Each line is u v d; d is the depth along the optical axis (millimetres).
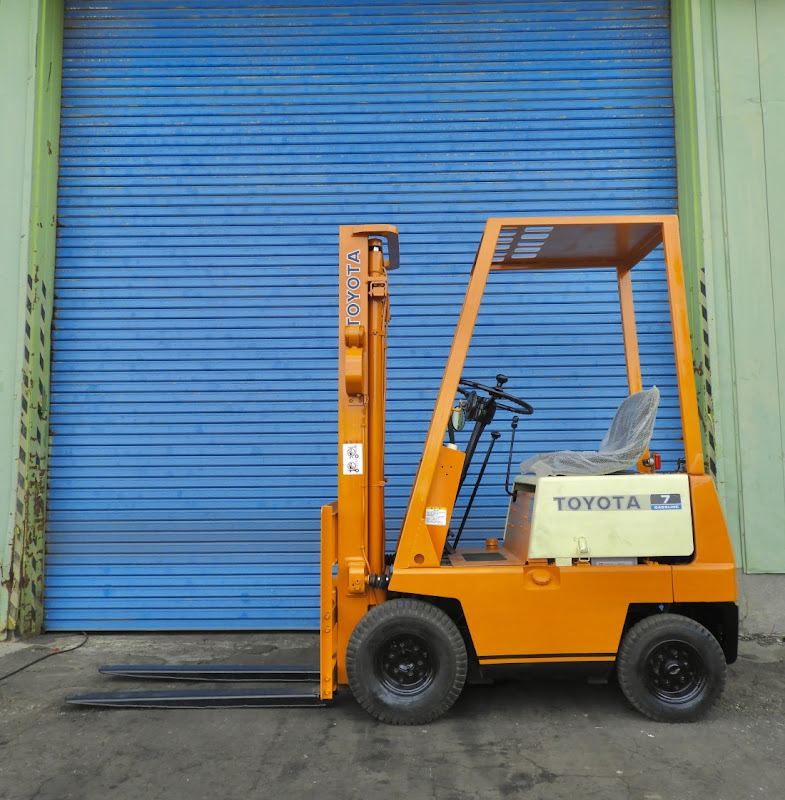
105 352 5484
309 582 5301
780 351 5145
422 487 3576
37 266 5312
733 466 5098
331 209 5598
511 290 5523
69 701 3688
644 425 3623
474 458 5387
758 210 5254
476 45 5750
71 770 3014
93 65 5754
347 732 3375
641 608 3646
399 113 5699
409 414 5426
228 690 3818
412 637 3455
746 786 2838
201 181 5625
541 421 5418
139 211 5602
